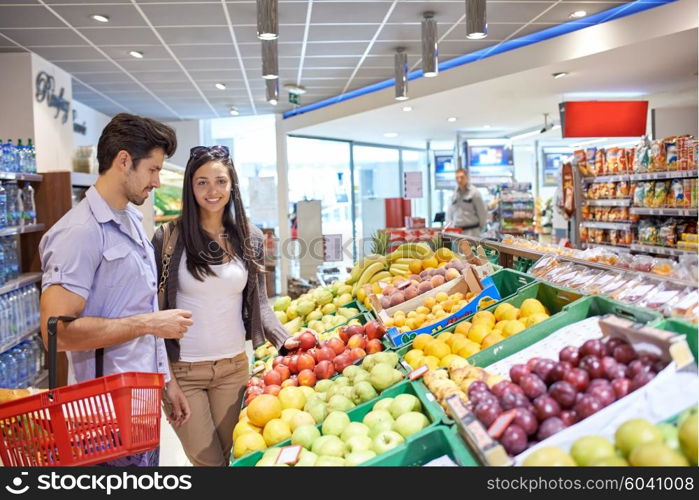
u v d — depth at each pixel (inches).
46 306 74.0
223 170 98.0
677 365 51.3
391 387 75.9
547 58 253.0
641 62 249.1
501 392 55.7
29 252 205.8
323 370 90.1
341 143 502.3
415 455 58.4
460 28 248.2
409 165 589.0
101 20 224.8
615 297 79.4
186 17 224.5
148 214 249.3
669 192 224.5
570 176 289.7
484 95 314.0
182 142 480.7
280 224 455.5
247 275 105.1
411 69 320.5
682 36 212.5
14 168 189.6
